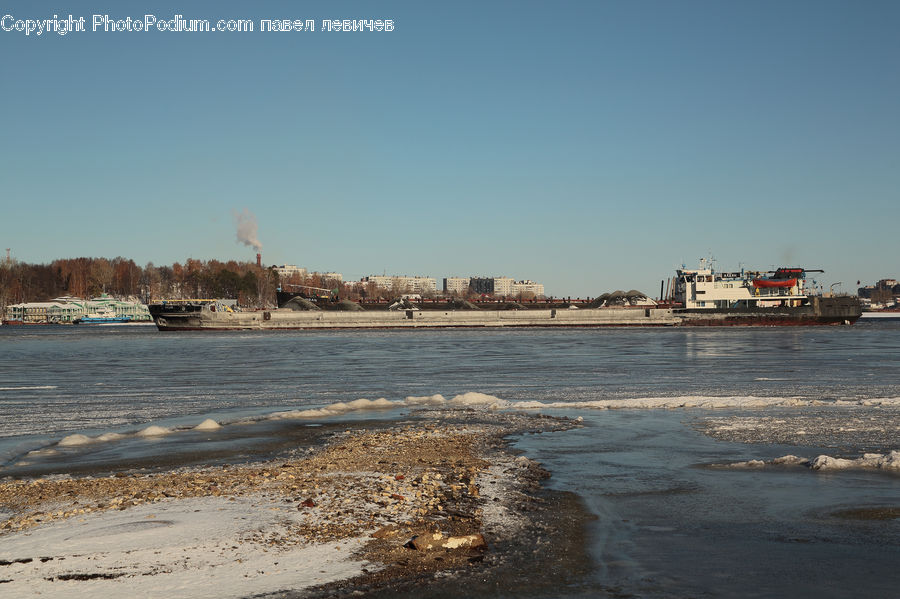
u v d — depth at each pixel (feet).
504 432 85.20
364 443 76.54
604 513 48.21
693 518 47.06
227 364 205.77
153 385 148.15
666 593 34.04
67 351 285.23
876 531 43.80
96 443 80.07
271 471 61.11
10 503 50.96
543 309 554.46
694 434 81.82
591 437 80.94
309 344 320.50
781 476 59.36
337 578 35.32
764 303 510.99
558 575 36.35
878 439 76.02
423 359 220.64
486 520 46.01
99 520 45.19
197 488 54.29
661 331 451.53
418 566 37.29
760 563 38.19
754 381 146.30
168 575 35.29
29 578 34.76
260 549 39.34
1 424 95.04
